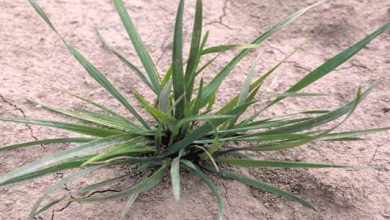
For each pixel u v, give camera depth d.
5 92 0.66
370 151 0.60
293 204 0.55
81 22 0.77
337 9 0.80
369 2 0.82
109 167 0.57
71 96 0.66
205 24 0.78
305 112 0.56
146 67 0.58
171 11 0.80
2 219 0.52
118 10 0.57
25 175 0.48
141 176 0.56
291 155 0.59
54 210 0.53
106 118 0.57
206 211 0.53
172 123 0.54
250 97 0.56
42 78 0.68
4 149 0.52
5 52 0.72
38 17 0.78
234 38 0.76
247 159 0.53
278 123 0.55
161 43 0.74
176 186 0.48
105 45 0.73
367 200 0.55
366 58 0.73
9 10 0.79
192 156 0.57
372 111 0.65
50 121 0.53
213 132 0.56
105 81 0.57
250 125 0.57
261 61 0.72
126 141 0.53
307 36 0.77
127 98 0.66
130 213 0.53
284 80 0.69
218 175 0.57
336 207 0.55
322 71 0.53
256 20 0.79
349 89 0.68
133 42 0.57
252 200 0.55
